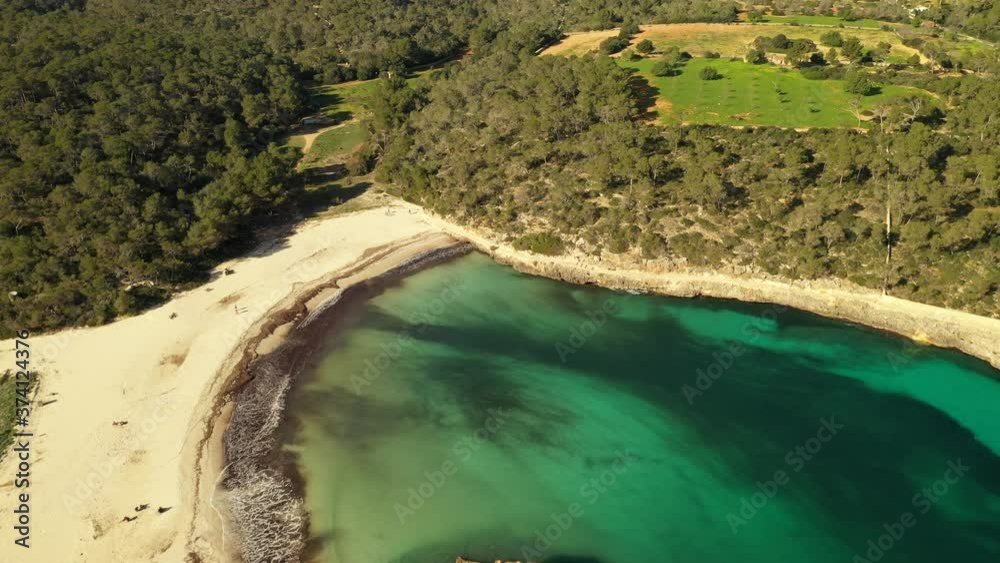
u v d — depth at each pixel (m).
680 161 102.88
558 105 116.50
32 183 92.88
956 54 127.69
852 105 111.69
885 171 89.25
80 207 90.69
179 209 100.44
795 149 95.56
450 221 105.44
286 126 143.62
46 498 57.56
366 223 108.12
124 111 115.12
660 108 119.00
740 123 111.19
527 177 107.25
